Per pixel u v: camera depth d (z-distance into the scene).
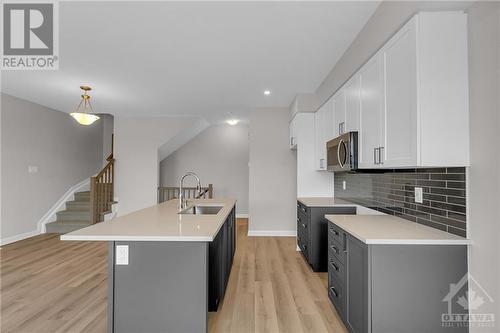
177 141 7.27
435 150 1.72
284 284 3.18
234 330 2.25
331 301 2.67
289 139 5.56
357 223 2.28
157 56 3.19
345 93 3.03
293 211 5.53
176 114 6.48
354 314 1.99
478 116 1.64
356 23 2.47
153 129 6.68
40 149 5.57
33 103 5.38
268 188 5.55
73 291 2.97
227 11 2.30
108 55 3.16
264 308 2.61
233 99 5.08
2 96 4.71
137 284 1.88
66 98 5.05
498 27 1.51
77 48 2.98
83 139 7.00
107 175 7.00
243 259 4.08
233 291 2.98
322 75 3.80
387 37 2.06
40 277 3.37
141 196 6.62
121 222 2.30
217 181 8.01
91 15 2.36
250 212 5.54
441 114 1.72
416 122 1.72
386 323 1.74
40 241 5.03
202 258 1.87
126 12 2.31
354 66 2.74
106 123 8.01
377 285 1.74
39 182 5.55
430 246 1.74
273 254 4.33
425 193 2.16
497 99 1.52
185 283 1.87
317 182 4.60
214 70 3.63
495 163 1.55
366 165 2.45
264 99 5.07
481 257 1.64
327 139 3.83
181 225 2.17
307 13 2.33
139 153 6.67
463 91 1.72
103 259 4.06
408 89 1.82
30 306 2.64
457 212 1.82
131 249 1.88
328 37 2.72
